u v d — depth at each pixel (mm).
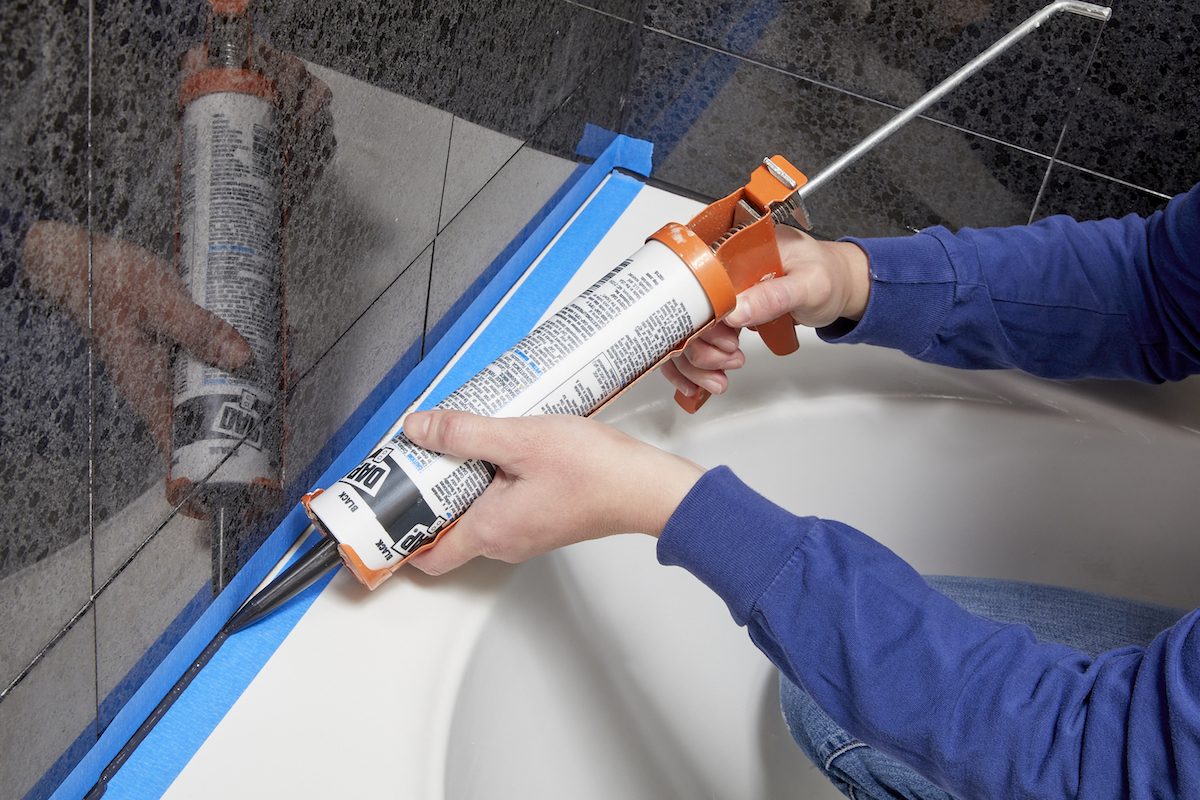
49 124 337
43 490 400
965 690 499
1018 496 869
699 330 594
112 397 425
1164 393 832
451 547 582
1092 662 514
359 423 682
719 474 555
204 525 537
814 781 879
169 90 391
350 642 590
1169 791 447
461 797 572
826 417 841
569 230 907
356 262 590
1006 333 731
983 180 873
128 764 523
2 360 354
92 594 458
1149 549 865
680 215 940
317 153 504
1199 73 742
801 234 701
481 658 614
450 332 766
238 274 478
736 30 866
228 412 516
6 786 445
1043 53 782
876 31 821
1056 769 478
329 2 469
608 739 720
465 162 682
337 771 531
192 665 569
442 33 583
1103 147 812
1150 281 710
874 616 518
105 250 388
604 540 763
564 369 562
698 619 840
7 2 304
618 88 913
